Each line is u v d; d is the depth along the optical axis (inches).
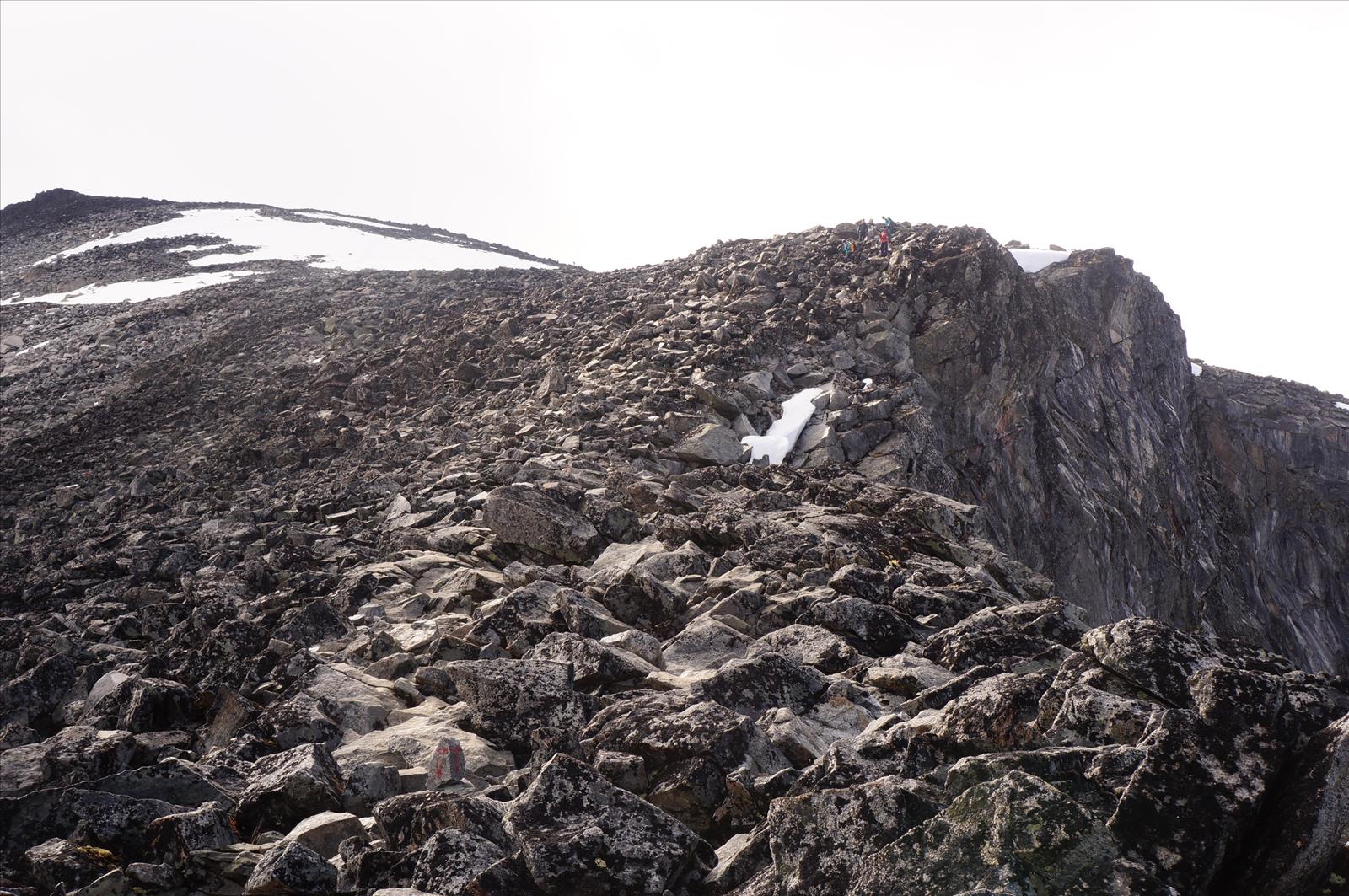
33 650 630.5
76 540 1071.0
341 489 1019.3
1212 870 221.0
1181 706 291.4
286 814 343.3
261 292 2859.3
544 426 1206.3
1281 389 2576.3
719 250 2133.4
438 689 478.0
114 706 507.8
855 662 488.4
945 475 1224.2
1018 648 465.4
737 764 345.7
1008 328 1502.2
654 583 586.9
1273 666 357.7
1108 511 1525.6
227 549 922.7
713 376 1234.0
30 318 3034.0
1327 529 2288.4
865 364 1389.0
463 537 783.7
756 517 771.4
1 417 1982.0
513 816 289.1
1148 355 1918.1
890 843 240.1
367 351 1957.4
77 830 324.5
